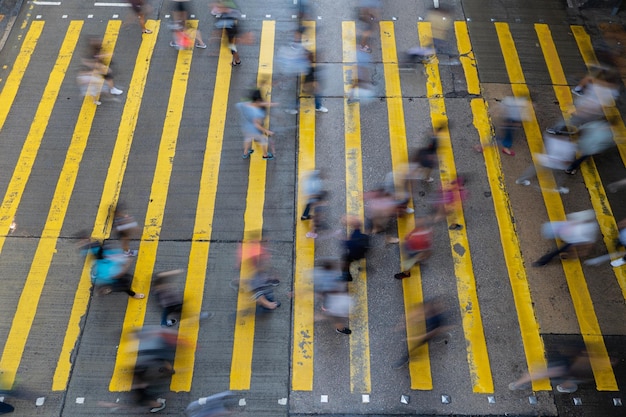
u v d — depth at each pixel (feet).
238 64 46.68
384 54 47.80
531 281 35.73
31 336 33.32
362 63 47.09
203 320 33.88
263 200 39.17
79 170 40.47
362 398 31.40
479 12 50.88
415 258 34.71
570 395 31.63
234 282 35.40
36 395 31.32
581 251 36.83
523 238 37.58
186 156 41.32
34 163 40.81
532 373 32.30
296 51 46.06
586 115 42.70
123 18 49.96
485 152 41.83
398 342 33.19
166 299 32.60
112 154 41.37
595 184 40.22
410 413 30.99
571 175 40.60
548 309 34.68
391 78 46.16
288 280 35.55
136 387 30.25
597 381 32.09
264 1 51.47
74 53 47.50
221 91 45.09
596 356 32.94
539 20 50.42
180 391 31.42
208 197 39.24
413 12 50.75
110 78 44.19
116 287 34.14
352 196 39.42
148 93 44.88
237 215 38.42
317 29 49.52
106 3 51.08
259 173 40.47
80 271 35.86
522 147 42.11
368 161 41.22
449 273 36.01
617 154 41.81
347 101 44.52
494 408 31.22
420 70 46.73
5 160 40.93
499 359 32.81
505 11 51.01
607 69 45.42
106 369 32.22
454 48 48.21
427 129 43.11
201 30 49.19
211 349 32.86
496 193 39.68
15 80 45.62
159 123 43.09
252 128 39.81
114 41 48.26
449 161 41.29
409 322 33.94
